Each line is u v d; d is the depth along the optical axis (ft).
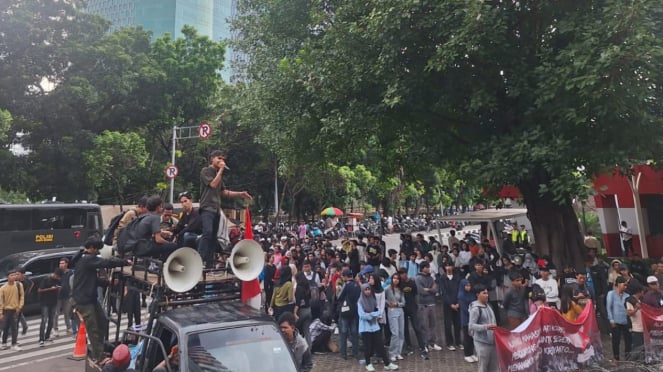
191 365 14.49
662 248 60.95
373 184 142.20
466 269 45.80
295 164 54.03
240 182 125.08
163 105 95.86
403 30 32.48
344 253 54.29
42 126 81.87
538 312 24.70
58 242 58.75
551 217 40.55
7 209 54.95
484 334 23.99
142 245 19.43
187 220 22.45
